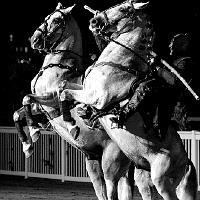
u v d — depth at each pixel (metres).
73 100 12.31
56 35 13.23
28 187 18.53
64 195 17.05
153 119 10.90
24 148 13.52
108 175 12.14
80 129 12.41
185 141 17.12
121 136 11.12
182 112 18.59
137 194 17.14
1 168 21.31
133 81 10.94
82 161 19.27
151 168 11.09
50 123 14.05
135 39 11.07
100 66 11.04
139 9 10.97
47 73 13.13
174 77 11.26
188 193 11.34
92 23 11.09
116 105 10.98
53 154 19.92
